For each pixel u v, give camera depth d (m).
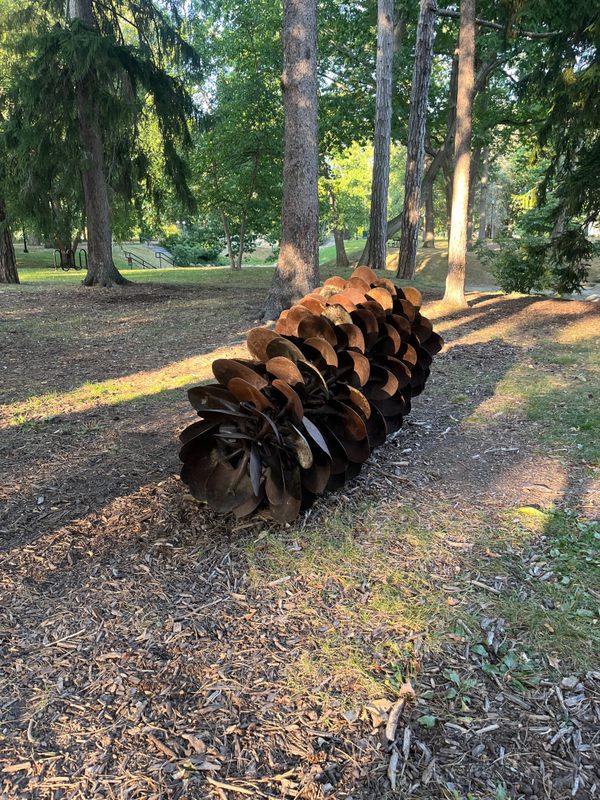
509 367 6.71
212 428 2.98
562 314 10.04
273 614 2.35
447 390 5.80
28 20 15.50
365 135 21.61
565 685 1.99
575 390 5.61
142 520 3.09
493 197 51.34
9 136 14.21
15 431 4.55
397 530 3.02
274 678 2.01
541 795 1.61
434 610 2.37
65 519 3.11
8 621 2.30
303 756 1.72
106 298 13.29
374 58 20.62
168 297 13.50
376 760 1.71
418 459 4.01
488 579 2.59
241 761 1.70
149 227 29.14
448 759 1.72
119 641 2.20
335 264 30.77
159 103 15.59
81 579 2.59
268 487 2.95
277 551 2.80
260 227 23.86
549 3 10.79
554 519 3.12
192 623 2.30
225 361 2.96
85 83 14.15
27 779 1.64
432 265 25.42
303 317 3.53
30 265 31.31
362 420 3.16
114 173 16.09
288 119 8.87
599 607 2.39
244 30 19.80
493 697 1.94
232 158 20.44
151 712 1.87
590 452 4.06
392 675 2.03
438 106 22.17
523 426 4.66
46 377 6.37
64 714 1.86
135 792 1.60
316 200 9.20
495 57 19.22
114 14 15.67
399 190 61.00
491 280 23.55
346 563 2.71
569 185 10.93
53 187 15.31
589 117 10.16
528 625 2.28
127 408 5.17
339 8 20.34
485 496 3.43
